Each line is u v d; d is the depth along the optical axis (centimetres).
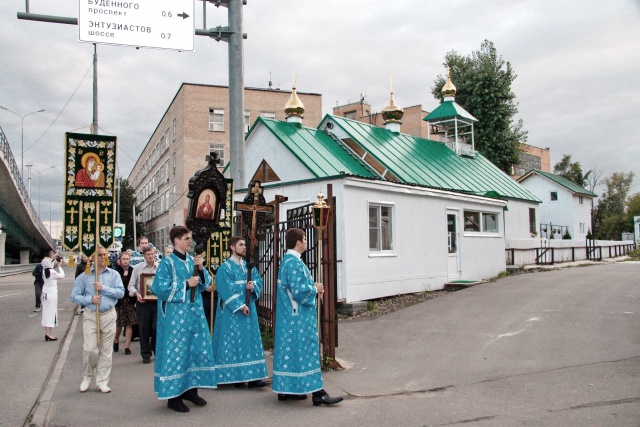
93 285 714
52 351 1026
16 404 671
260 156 1841
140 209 6556
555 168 7550
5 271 3872
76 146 727
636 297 1380
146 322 907
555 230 3875
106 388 716
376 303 1452
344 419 585
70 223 716
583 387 669
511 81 3962
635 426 534
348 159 1830
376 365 827
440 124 2803
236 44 1205
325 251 819
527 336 972
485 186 2302
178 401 625
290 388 631
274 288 959
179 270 634
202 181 697
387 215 1565
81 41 1013
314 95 5197
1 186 2905
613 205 7769
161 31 1063
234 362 713
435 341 974
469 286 1720
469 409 608
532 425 548
